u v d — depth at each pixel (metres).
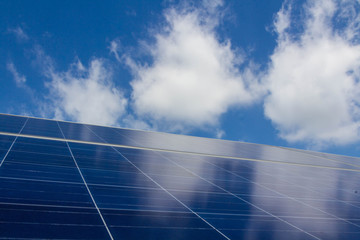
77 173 12.88
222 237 8.92
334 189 17.09
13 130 19.62
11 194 9.52
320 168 23.67
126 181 12.86
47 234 7.45
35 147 16.27
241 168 19.23
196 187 13.56
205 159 20.45
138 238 7.99
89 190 11.05
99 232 7.98
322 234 10.31
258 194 13.94
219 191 13.49
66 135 21.08
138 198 11.05
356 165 28.62
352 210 13.60
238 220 10.45
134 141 23.12
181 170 16.30
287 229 10.31
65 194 10.28
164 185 13.11
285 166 22.30
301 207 12.93
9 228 7.45
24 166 12.59
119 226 8.52
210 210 10.97
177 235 8.56
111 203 10.15
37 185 10.70
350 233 10.79
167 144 24.33
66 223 8.19
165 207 10.59
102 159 16.02
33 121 25.59
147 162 16.95
